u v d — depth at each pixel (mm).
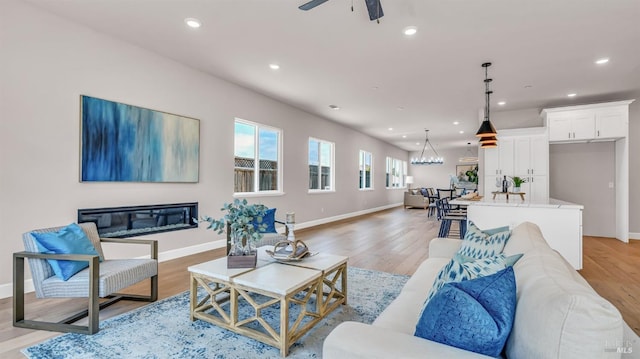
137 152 3785
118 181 3604
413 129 9289
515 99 5801
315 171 7734
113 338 2150
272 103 6035
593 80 4727
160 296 2926
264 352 2006
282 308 1968
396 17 3004
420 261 4254
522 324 1004
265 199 5930
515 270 1381
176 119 4223
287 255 2602
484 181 6195
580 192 6344
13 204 2865
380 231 6688
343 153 8836
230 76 4770
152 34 3459
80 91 3295
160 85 4031
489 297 1078
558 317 862
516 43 3525
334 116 7535
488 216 4027
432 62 4094
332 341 1100
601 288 3207
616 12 2883
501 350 1054
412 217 9258
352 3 2781
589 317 817
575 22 3064
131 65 3721
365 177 10492
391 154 12867
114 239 2832
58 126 3139
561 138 5691
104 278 2258
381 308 2674
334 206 8398
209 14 3020
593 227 6246
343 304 2750
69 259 2219
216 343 2100
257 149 5848
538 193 5781
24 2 2908
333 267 2504
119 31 3416
